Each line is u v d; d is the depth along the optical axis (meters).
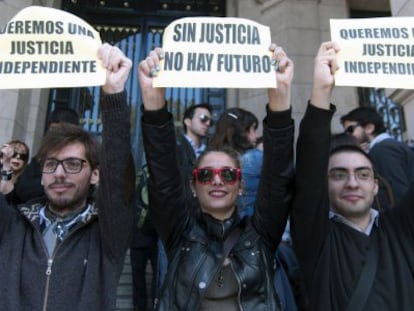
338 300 1.96
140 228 4.20
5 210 2.09
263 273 2.02
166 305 1.99
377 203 2.91
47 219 2.10
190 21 2.13
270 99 2.10
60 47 2.06
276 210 2.14
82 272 1.96
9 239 2.01
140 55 7.64
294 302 2.61
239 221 2.19
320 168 2.03
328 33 7.09
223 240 2.12
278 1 7.19
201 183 2.21
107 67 2.05
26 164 3.58
